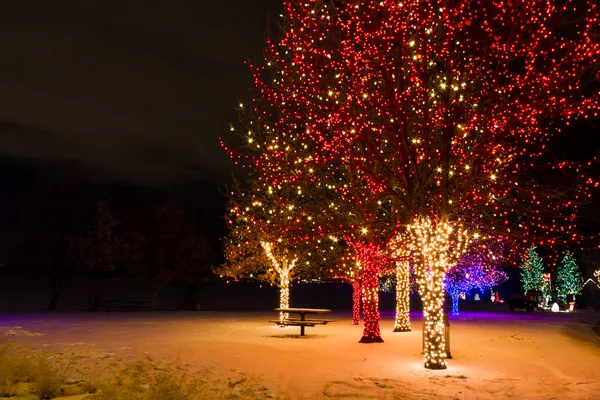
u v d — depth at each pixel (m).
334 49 17.31
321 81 17.75
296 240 20.98
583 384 12.66
